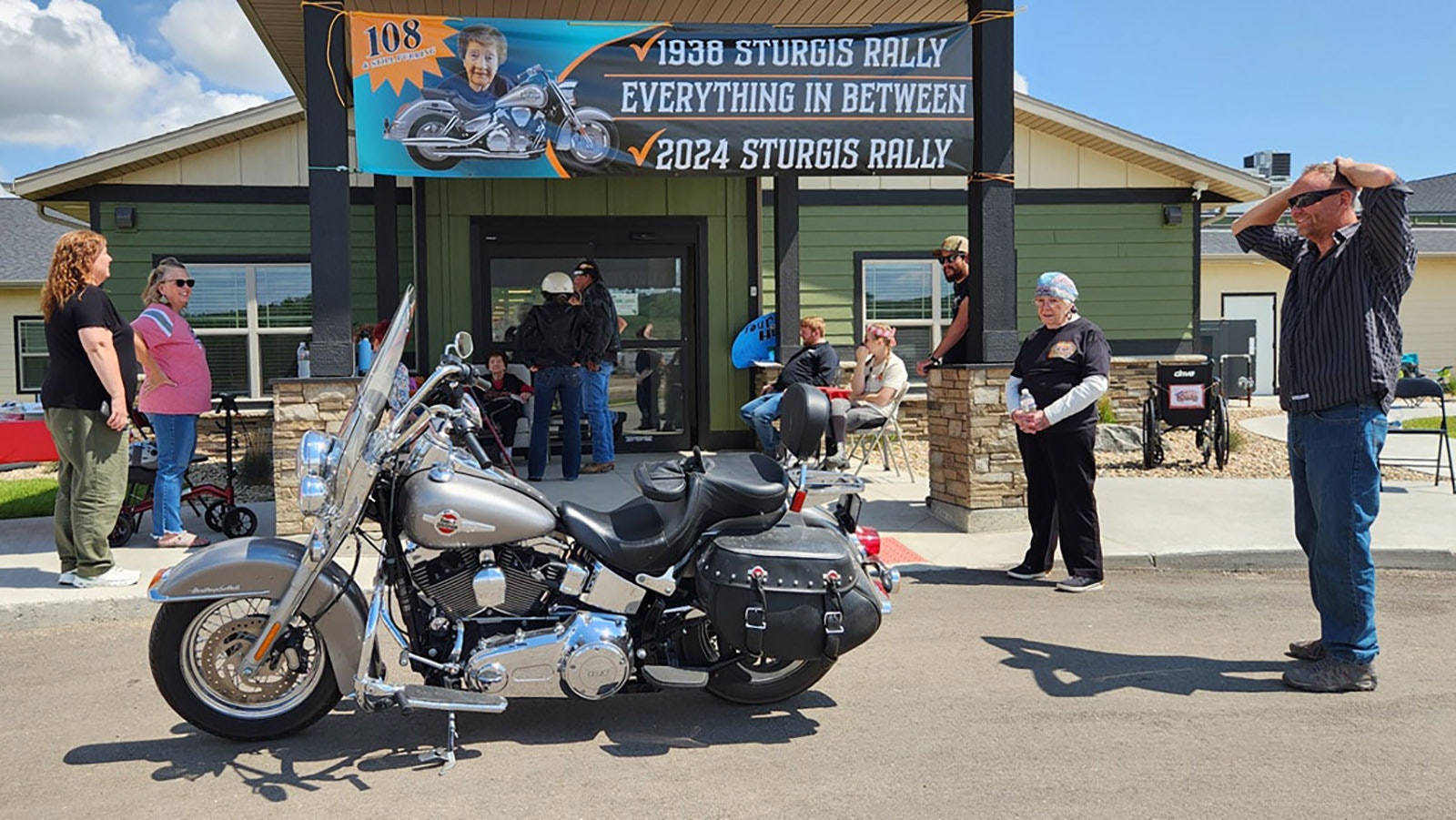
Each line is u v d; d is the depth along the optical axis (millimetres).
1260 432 13367
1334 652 4598
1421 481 9539
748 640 3936
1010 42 7605
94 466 5887
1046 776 3723
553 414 11234
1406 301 23812
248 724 3979
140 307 11648
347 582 3979
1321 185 4477
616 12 9266
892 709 4391
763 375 11391
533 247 11672
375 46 7035
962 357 8211
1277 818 3395
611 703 4480
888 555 6871
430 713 4344
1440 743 4004
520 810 3471
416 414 3854
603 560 3963
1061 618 5707
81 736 4113
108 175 11500
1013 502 7520
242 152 11719
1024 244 13594
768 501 4055
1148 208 13758
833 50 7625
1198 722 4227
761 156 7621
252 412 11789
